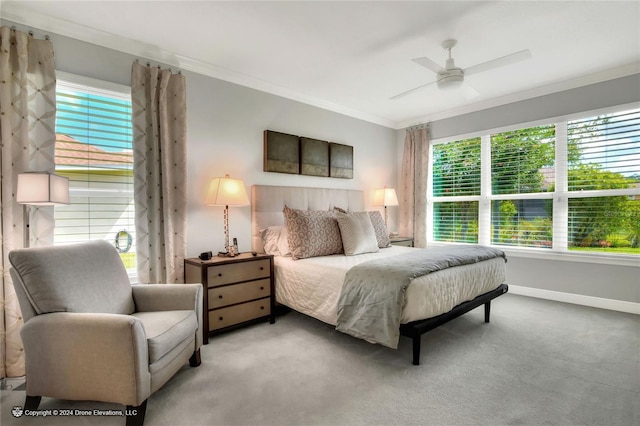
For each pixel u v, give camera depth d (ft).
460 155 14.87
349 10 7.33
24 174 5.94
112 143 8.77
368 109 14.70
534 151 12.67
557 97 11.89
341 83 11.67
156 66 9.18
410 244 15.38
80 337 5.15
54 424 5.24
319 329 9.37
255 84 11.31
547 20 7.75
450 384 6.32
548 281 12.30
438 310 7.27
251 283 9.39
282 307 11.25
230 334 8.98
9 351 6.92
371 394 5.99
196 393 6.04
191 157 9.91
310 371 6.86
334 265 8.66
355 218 10.93
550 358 7.41
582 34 8.39
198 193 10.05
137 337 5.06
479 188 14.24
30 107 7.34
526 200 12.94
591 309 11.01
